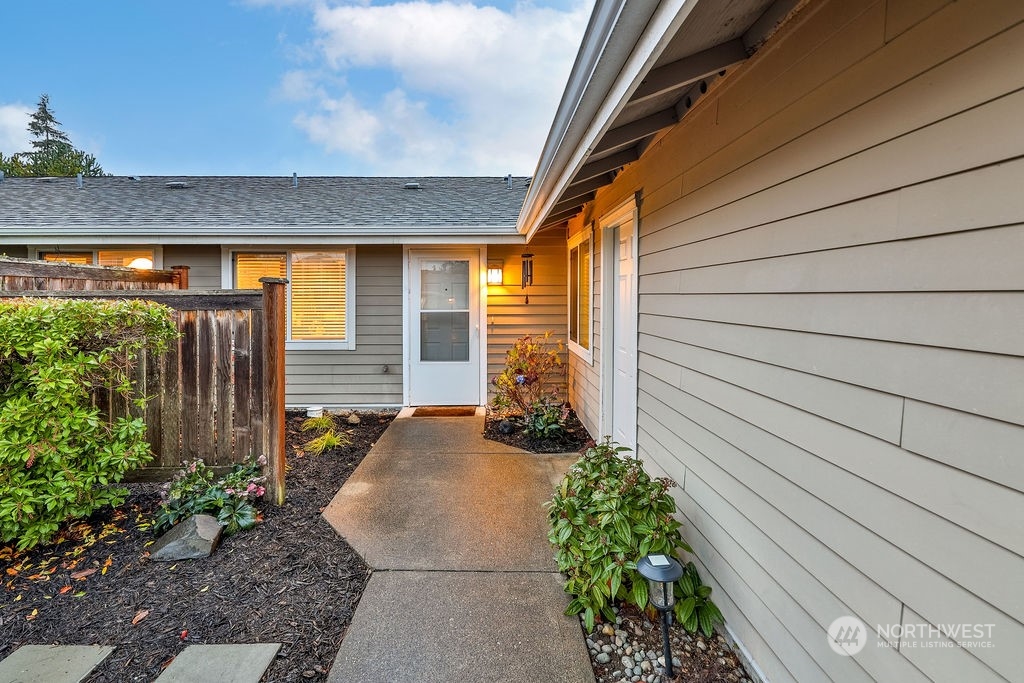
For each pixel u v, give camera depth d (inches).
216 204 267.4
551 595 86.8
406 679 67.6
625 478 86.9
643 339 120.3
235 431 121.0
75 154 1097.4
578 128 84.4
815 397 55.6
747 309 70.2
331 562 96.4
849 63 50.2
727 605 76.2
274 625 77.7
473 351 245.0
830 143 52.9
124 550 98.0
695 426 88.5
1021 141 34.2
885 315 45.8
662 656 73.4
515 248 243.4
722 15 60.3
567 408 225.3
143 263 208.5
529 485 139.6
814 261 55.7
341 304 241.1
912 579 42.8
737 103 72.9
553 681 67.7
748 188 69.9
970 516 37.8
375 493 132.6
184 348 120.1
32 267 146.2
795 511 59.2
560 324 245.0
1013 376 34.8
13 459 90.5
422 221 234.4
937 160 40.4
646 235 117.2
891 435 45.1
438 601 84.7
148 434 120.0
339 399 242.4
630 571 76.7
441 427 205.5
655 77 69.8
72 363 97.7
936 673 40.4
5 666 68.1
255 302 119.6
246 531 106.7
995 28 35.9
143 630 76.0
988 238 36.5
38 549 97.4
